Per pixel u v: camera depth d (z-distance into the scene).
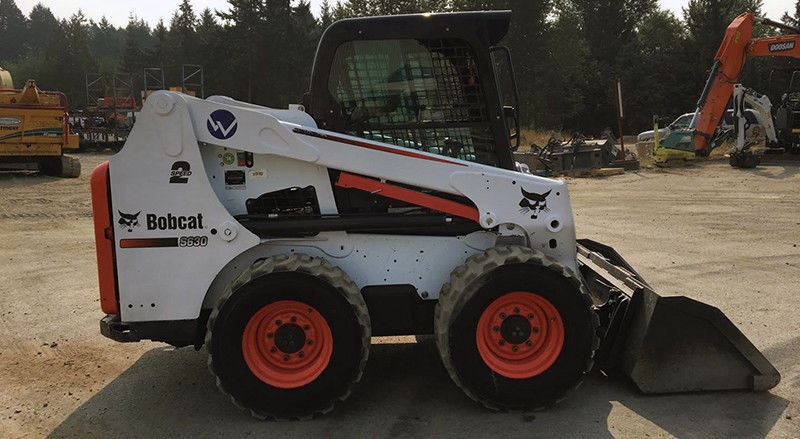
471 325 3.71
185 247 3.83
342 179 3.94
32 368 4.76
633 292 4.11
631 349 4.05
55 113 17.23
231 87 60.31
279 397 3.73
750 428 3.62
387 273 4.04
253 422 3.82
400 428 3.70
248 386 3.71
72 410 4.04
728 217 10.80
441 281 4.06
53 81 97.25
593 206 12.47
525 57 50.56
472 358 3.73
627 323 4.12
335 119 4.14
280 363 3.78
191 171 3.78
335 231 3.98
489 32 4.15
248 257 3.99
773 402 3.92
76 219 11.55
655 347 3.97
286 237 3.97
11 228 10.66
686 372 3.99
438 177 3.90
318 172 3.99
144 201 3.78
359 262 4.03
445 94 4.16
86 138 33.31
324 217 3.96
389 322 4.06
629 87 52.44
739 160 17.92
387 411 3.93
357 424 3.76
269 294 3.66
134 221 3.79
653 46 58.06
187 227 3.81
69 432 3.75
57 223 11.15
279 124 3.83
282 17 59.25
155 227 3.80
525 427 3.68
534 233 3.96
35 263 8.17
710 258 7.80
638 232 9.65
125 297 3.83
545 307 3.77
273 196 4.03
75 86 96.75
